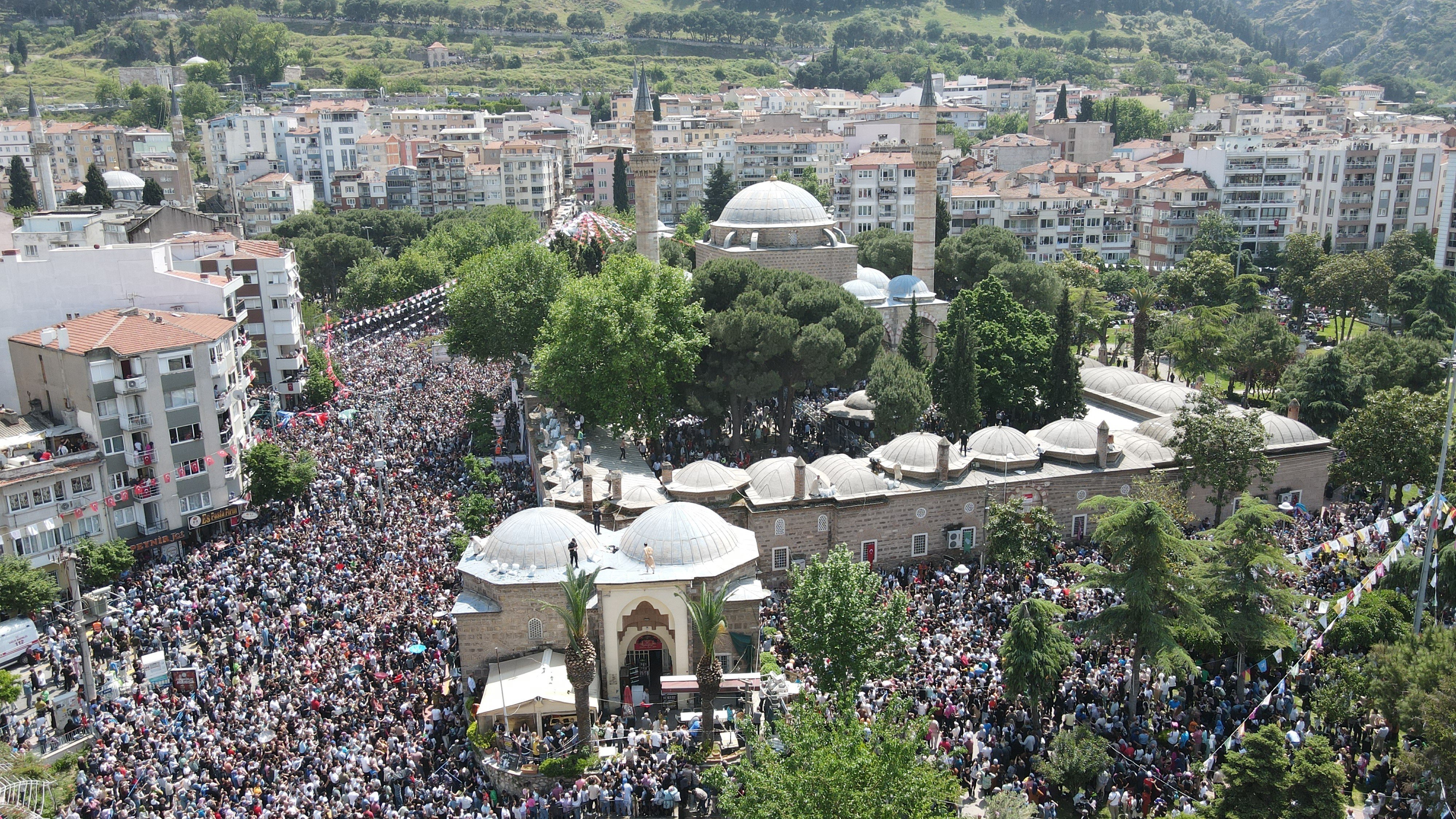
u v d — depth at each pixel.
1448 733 43.56
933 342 116.44
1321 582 64.81
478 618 57.69
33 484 73.06
